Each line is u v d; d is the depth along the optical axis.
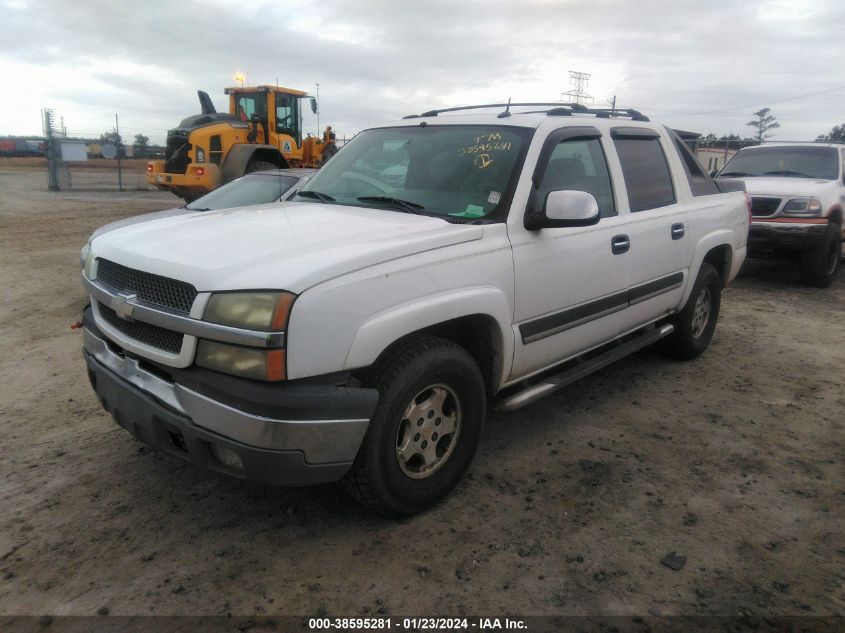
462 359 3.09
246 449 2.49
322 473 2.64
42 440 3.93
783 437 4.04
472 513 3.16
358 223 3.18
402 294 2.79
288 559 2.81
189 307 2.60
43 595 2.59
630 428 4.15
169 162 15.43
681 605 2.56
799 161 9.72
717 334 6.34
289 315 2.45
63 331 6.30
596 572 2.74
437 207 3.51
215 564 2.78
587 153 4.04
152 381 2.77
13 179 28.80
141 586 2.64
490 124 3.84
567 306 3.72
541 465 3.65
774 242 8.57
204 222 3.33
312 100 16.50
